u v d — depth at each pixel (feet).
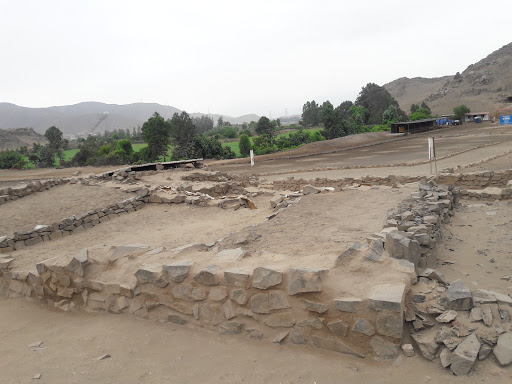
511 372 11.20
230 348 15.23
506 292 16.53
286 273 15.24
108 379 13.94
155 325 18.11
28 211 49.75
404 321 13.53
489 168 69.21
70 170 154.10
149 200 52.19
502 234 24.97
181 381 13.41
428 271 16.65
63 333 18.85
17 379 14.47
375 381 12.00
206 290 17.17
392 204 33.71
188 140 185.26
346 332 13.56
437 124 270.05
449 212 31.22
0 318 22.16
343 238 23.88
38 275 23.71
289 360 13.79
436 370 11.91
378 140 197.47
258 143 216.74
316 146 180.04
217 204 46.75
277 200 43.50
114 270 21.08
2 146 472.03
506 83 469.57
